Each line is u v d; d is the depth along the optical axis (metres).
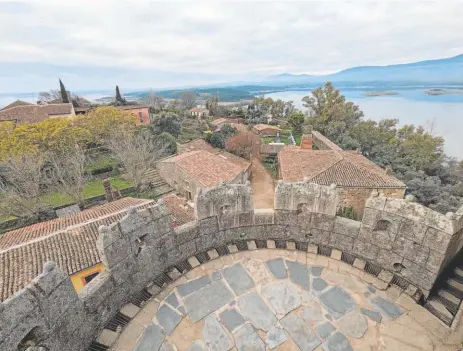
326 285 8.09
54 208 27.58
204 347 6.43
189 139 53.56
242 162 39.91
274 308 7.40
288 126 76.56
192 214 19.94
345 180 22.25
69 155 30.81
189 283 8.34
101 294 6.71
